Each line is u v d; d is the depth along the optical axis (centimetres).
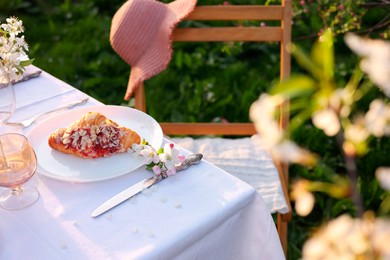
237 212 98
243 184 100
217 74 286
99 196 97
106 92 277
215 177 101
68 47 307
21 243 86
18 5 341
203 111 262
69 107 129
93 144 106
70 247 85
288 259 187
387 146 224
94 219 91
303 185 69
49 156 108
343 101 58
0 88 103
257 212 99
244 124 172
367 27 297
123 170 102
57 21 336
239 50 267
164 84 279
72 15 340
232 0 328
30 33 322
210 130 173
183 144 167
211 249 96
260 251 100
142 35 159
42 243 86
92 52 306
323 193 212
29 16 341
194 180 101
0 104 104
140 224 90
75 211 93
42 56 303
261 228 99
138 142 109
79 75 290
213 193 97
